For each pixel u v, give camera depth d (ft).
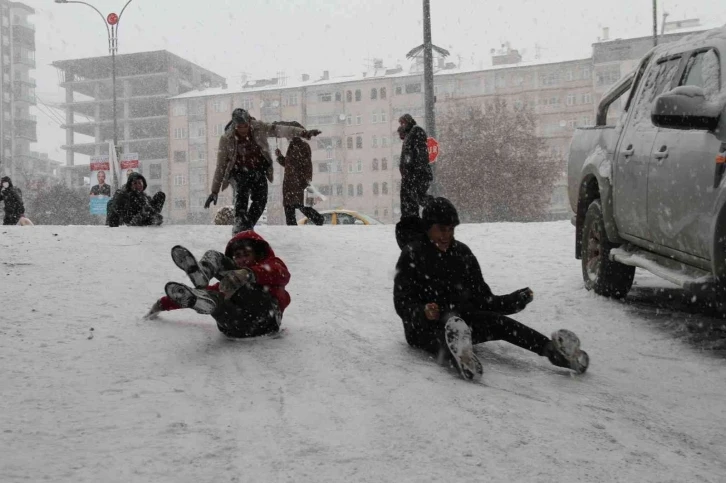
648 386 14.44
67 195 264.72
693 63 19.20
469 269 16.02
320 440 10.53
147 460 9.62
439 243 15.92
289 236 35.86
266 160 32.14
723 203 15.26
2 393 12.39
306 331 17.98
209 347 16.05
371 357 15.47
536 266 28.78
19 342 15.87
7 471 9.13
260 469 9.46
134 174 37.42
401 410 11.93
